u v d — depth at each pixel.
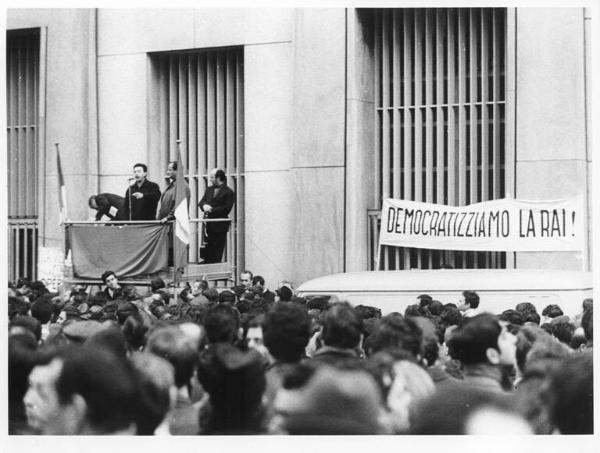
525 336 6.64
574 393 4.54
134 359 4.50
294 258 18.16
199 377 4.98
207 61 19.47
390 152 18.17
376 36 18.11
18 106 21.03
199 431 5.06
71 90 19.88
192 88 19.62
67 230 16.38
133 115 19.61
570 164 16.08
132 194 16.89
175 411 5.32
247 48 18.72
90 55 19.84
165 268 15.78
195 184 19.62
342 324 5.95
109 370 4.21
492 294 13.37
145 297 13.64
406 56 17.92
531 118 16.36
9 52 21.05
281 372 5.74
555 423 4.64
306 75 18.06
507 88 16.62
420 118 17.84
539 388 5.29
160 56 19.72
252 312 8.41
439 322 9.31
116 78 19.73
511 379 7.11
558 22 16.20
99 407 4.19
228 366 4.95
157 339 5.36
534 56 16.36
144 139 19.53
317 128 17.98
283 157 18.48
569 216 15.82
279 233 18.52
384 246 17.88
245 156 18.80
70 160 19.86
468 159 17.61
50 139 20.05
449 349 7.28
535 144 16.33
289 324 5.88
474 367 5.54
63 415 4.26
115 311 10.02
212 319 6.90
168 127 19.83
